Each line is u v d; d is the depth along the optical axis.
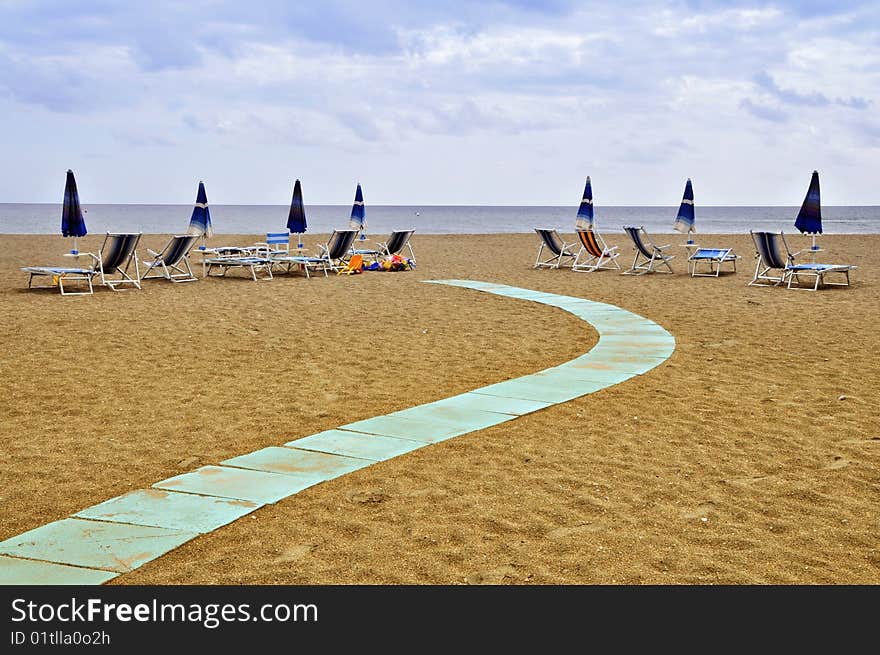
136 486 4.56
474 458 5.07
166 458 5.04
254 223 69.69
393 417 5.97
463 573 3.59
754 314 11.19
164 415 6.02
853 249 24.38
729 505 4.33
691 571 3.60
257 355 8.32
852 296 13.12
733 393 6.70
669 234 36.03
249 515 4.17
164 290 14.16
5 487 4.54
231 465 4.91
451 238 31.69
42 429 5.64
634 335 9.52
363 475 4.75
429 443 5.36
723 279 16.00
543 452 5.20
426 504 4.33
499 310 11.67
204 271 16.48
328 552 3.78
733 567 3.64
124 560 3.68
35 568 3.60
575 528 4.04
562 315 11.16
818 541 3.90
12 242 26.64
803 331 9.73
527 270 18.14
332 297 13.18
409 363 7.99
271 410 6.18
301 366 7.81
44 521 4.08
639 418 5.97
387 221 82.12
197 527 4.02
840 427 5.70
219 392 6.73
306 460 5.01
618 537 3.94
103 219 79.81
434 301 12.68
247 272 17.55
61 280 13.31
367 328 10.07
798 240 29.31
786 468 4.89
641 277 16.45
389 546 3.84
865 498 4.41
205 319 10.69
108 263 14.05
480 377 7.36
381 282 15.59
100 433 5.56
